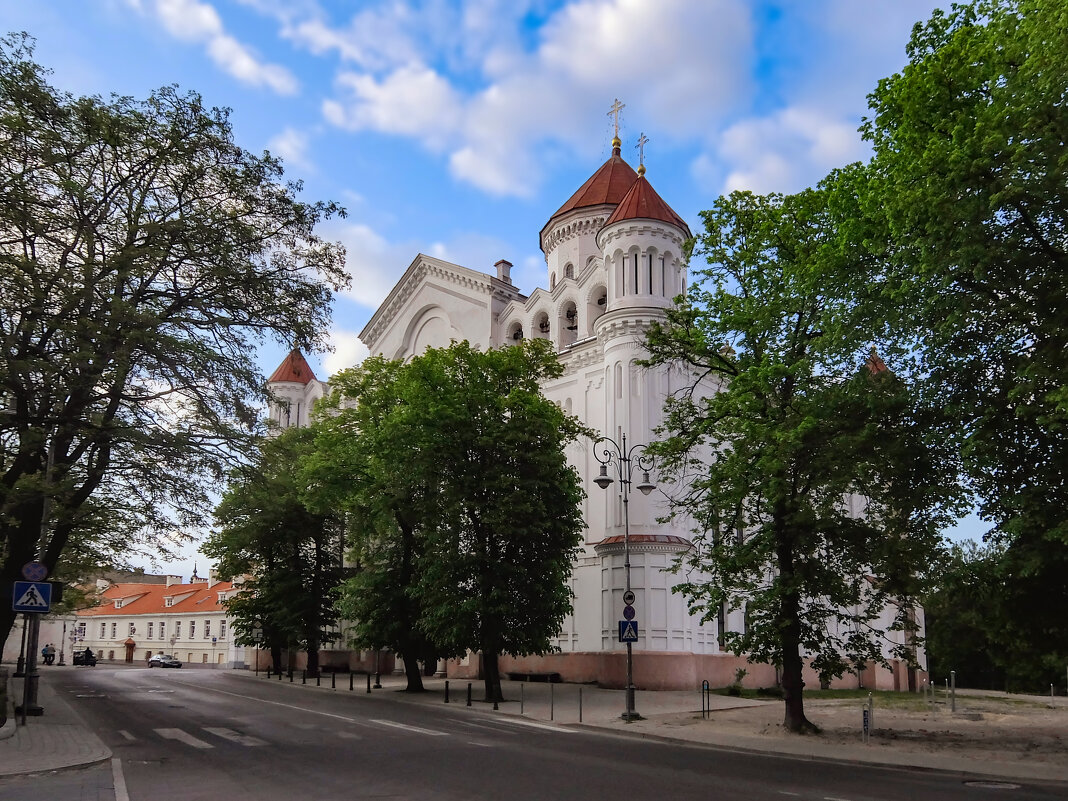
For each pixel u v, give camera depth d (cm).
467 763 1587
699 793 1296
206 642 8062
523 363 3447
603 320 4112
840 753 1888
